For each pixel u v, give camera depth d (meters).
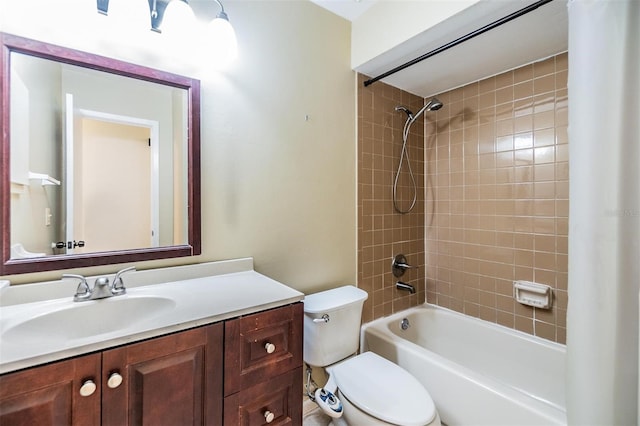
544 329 1.76
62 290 1.01
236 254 1.42
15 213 0.96
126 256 1.14
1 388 0.62
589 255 0.98
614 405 0.95
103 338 0.73
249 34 1.45
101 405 0.72
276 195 1.55
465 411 1.38
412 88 2.18
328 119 1.77
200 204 1.30
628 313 0.94
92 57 1.06
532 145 1.79
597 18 0.97
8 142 0.94
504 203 1.92
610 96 0.95
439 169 2.29
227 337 0.91
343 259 1.86
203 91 1.31
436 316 2.20
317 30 1.71
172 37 1.22
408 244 2.26
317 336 1.45
